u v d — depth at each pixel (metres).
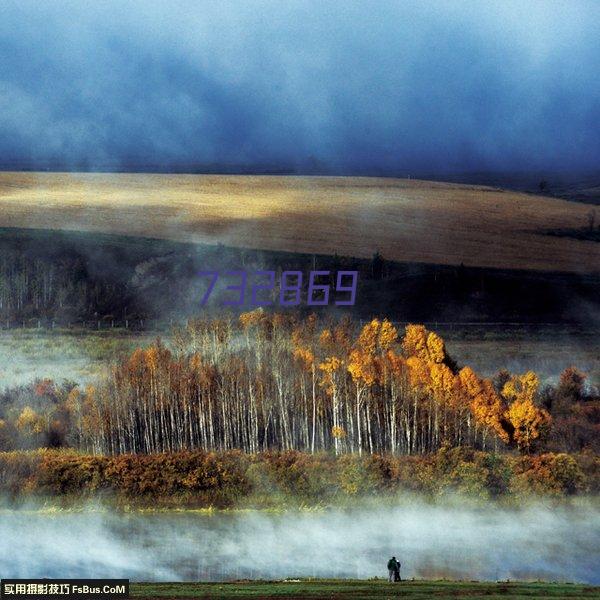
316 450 112.88
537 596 60.59
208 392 117.94
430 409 112.50
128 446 114.00
